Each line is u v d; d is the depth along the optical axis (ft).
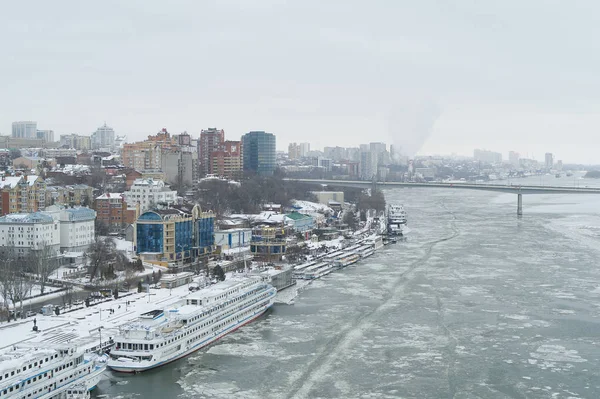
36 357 544.21
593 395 581.94
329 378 620.08
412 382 609.83
